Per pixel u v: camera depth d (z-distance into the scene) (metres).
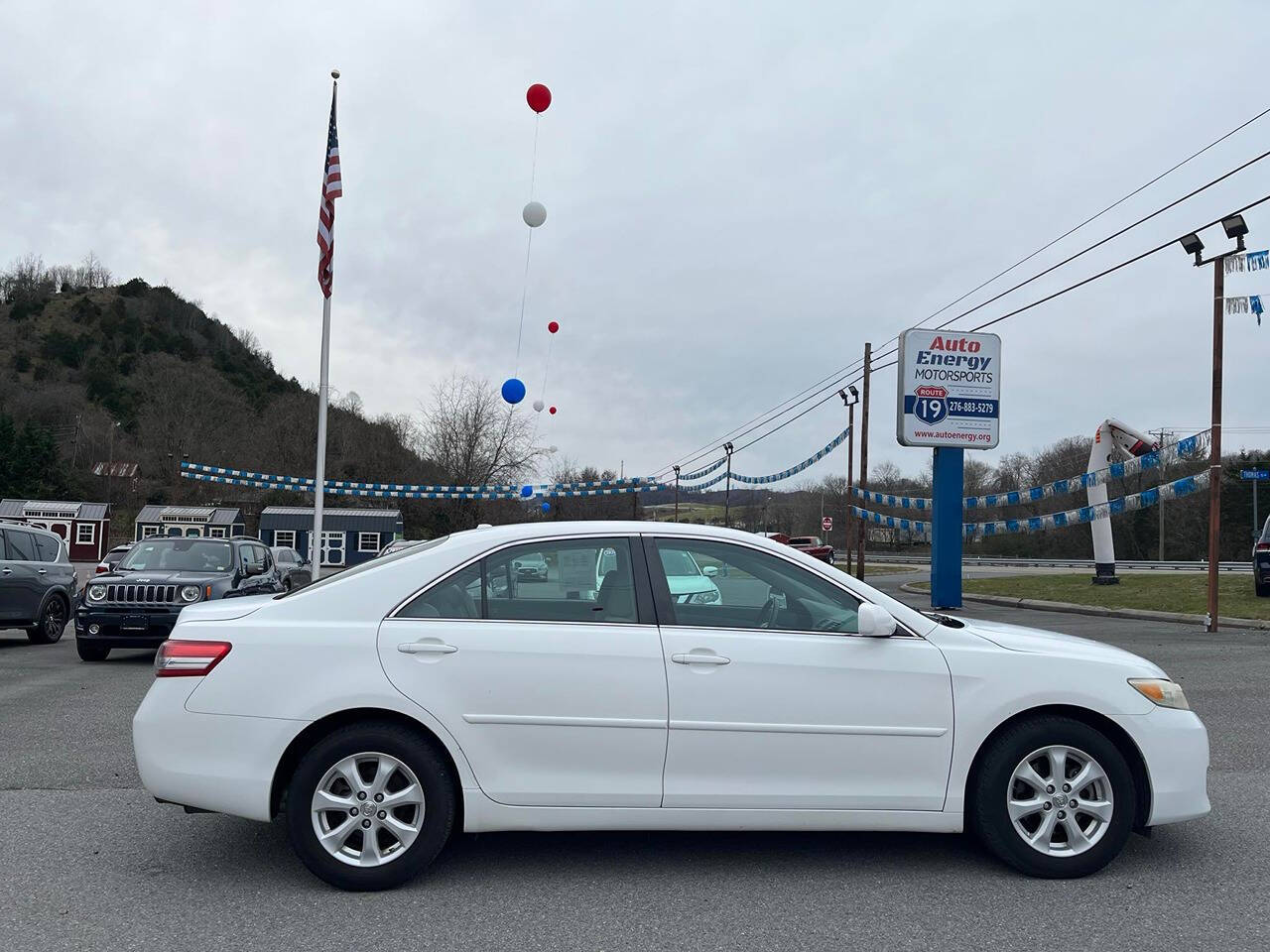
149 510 59.22
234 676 4.44
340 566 53.44
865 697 4.55
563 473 62.84
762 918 4.11
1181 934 3.95
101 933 3.91
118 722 8.21
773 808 4.50
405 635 4.50
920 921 4.08
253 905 4.23
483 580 4.68
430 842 4.40
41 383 98.62
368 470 70.75
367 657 4.46
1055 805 4.61
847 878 4.62
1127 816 4.59
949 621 5.11
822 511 75.00
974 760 4.66
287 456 71.69
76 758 6.88
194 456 80.00
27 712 8.70
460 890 4.43
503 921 4.06
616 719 4.45
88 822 5.41
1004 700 4.60
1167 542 66.94
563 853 4.96
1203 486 17.45
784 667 4.54
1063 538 69.75
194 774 4.40
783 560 4.85
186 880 4.54
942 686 4.60
